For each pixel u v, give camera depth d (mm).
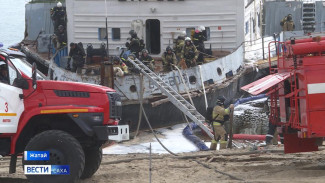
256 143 38250
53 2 71750
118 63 47781
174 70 49281
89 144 23688
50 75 48562
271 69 27203
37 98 22500
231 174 24656
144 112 43969
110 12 58844
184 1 58281
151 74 47500
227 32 58625
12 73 22719
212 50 58875
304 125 22719
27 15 72562
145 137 45438
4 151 22625
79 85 22656
